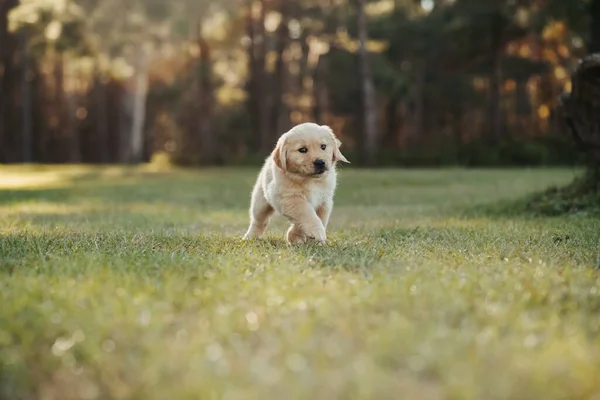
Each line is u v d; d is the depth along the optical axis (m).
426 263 4.72
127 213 12.03
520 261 5.08
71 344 3.12
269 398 2.54
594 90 9.77
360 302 3.64
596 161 9.85
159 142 62.91
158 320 3.34
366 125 35.72
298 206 6.32
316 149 6.36
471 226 8.08
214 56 51.38
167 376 2.76
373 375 2.65
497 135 38.69
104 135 54.06
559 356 2.86
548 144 35.34
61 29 39.12
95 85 52.47
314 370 2.77
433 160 35.12
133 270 4.54
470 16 36.94
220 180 24.92
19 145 48.09
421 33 43.47
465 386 2.54
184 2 41.31
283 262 4.86
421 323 3.33
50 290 3.96
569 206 9.62
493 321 3.37
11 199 15.62
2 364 2.99
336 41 43.69
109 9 41.34
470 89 45.94
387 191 18.09
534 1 35.38
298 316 3.43
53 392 2.78
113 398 2.68
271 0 43.50
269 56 49.38
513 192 16.30
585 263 4.97
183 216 11.47
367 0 39.69
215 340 3.17
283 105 48.69
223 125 52.34
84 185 22.12
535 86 48.66
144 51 46.88
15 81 45.91
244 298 3.84
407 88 44.62
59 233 7.13
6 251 5.50
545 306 3.74
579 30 31.61
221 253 5.52
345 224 9.02
